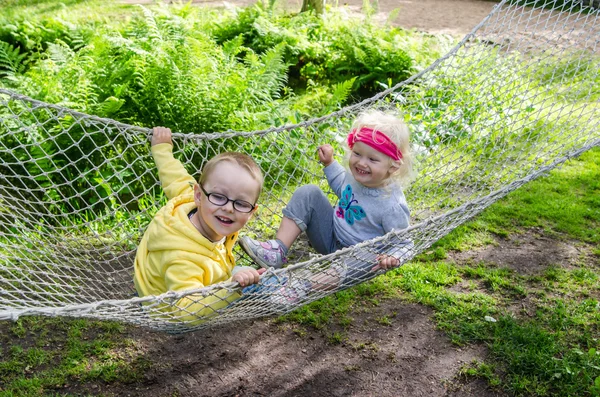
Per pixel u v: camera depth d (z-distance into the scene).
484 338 3.82
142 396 3.34
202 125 5.53
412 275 4.40
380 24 10.28
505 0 4.68
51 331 3.73
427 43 8.39
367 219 3.40
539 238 4.98
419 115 5.46
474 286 4.33
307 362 3.64
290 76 7.98
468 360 3.67
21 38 7.92
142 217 4.75
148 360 3.57
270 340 3.80
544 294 4.27
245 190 2.75
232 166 2.76
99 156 5.12
